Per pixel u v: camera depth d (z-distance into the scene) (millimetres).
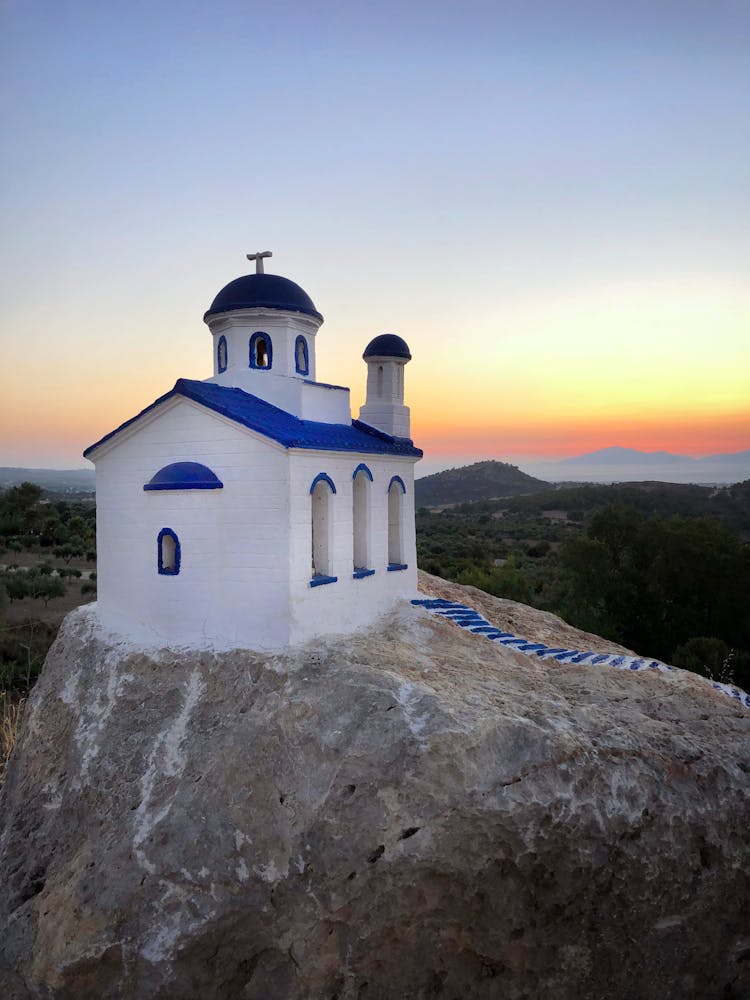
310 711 15055
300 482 18141
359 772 13734
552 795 13312
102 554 20609
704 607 38750
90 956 13273
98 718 17750
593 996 13875
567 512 154625
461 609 23422
